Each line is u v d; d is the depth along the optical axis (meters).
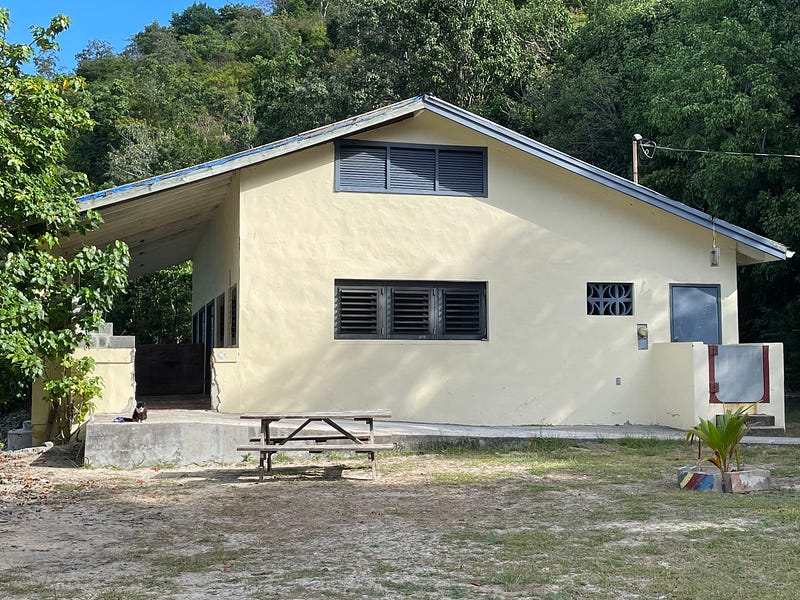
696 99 19.88
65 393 10.91
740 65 19.66
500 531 6.63
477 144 14.06
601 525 6.80
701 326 14.67
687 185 21.33
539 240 14.21
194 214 16.44
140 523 7.15
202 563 5.72
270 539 6.50
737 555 5.70
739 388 13.30
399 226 13.68
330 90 36.97
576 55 32.72
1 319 9.59
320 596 4.87
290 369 13.07
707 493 8.26
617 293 14.55
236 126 50.66
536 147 13.72
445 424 13.40
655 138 24.56
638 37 29.83
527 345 14.05
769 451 11.46
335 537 6.53
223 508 7.78
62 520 7.29
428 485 8.96
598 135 29.12
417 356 13.62
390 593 4.91
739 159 18.52
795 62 19.41
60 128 11.88
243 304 12.97
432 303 13.84
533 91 33.31
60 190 11.60
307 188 13.34
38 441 11.54
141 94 56.38
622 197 14.44
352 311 13.49
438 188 13.88
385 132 13.72
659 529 6.59
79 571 5.56
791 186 19.09
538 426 13.86
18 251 10.59
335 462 10.61
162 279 29.05
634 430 13.45
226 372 12.80
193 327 24.36
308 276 13.24
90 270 10.92
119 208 12.66
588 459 10.82
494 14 34.50
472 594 4.88
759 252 14.85
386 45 34.91
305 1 95.62
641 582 5.09
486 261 14.00
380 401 13.41
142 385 19.89
